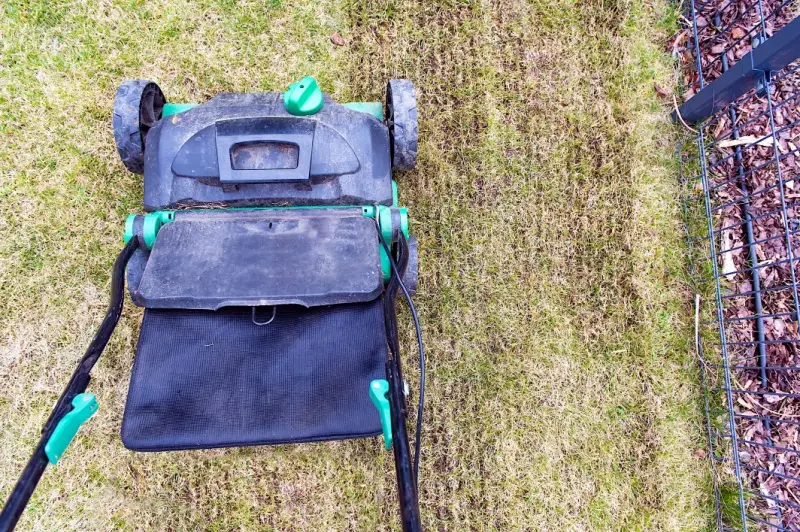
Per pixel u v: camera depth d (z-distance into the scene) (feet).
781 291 8.09
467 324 7.78
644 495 7.80
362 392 5.27
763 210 8.20
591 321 7.95
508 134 8.03
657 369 7.96
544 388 7.82
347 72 7.89
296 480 7.39
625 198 8.11
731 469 7.87
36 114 7.51
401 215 5.86
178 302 5.23
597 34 8.23
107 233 7.48
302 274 5.36
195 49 7.73
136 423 5.04
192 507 7.28
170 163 5.78
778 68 6.93
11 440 7.15
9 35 7.52
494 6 8.14
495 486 7.63
